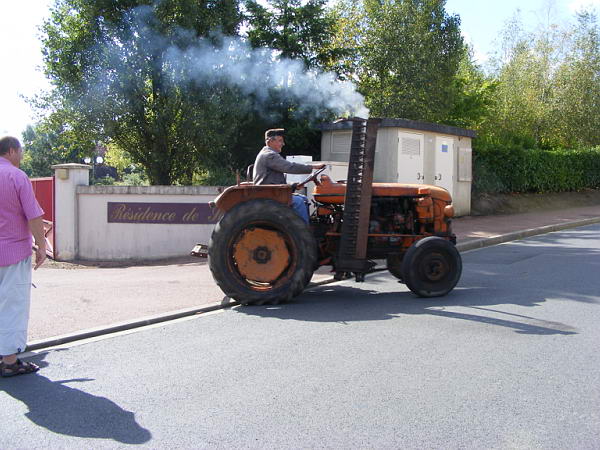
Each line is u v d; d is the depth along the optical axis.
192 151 15.66
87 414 4.07
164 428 3.81
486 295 7.54
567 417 3.84
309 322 6.36
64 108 15.13
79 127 15.27
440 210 7.87
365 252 7.45
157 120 14.73
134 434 3.73
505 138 25.27
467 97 22.27
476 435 3.60
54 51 14.77
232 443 3.57
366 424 3.78
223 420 3.90
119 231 12.80
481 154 20.28
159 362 5.13
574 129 28.92
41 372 4.97
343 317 6.55
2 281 4.80
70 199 12.90
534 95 28.66
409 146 15.73
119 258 12.83
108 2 14.34
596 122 28.66
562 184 23.25
